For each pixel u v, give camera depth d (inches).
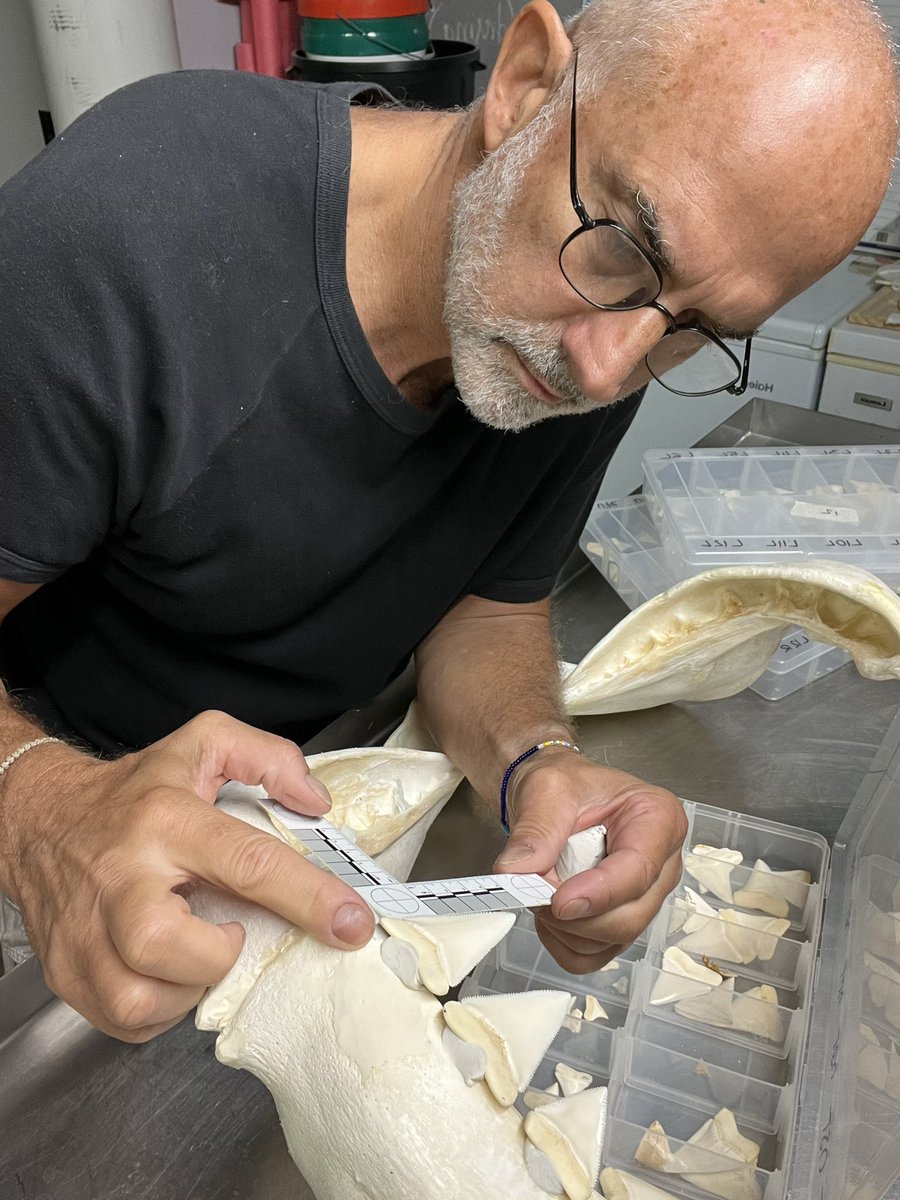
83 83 71.4
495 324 28.4
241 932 23.1
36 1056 27.2
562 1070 29.4
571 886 26.9
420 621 40.4
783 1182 26.2
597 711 40.9
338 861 24.6
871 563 46.6
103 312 29.2
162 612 38.3
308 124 31.5
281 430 32.6
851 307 74.4
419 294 31.6
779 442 62.3
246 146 30.6
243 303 30.7
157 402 30.6
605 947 29.9
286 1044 22.9
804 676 44.3
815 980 31.6
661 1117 28.6
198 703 41.9
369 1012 22.2
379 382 32.2
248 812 26.4
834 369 73.0
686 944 33.8
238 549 34.9
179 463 31.9
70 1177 25.0
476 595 42.8
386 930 23.1
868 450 56.5
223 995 23.7
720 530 48.7
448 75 67.5
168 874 22.8
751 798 38.5
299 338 31.6
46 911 24.3
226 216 30.1
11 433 30.1
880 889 29.8
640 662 39.5
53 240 28.8
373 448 33.7
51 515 32.0
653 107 23.8
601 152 24.8
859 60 23.8
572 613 48.2
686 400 70.6
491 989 32.0
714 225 24.2
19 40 81.8
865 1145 23.9
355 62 65.5
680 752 40.4
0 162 90.3
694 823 37.1
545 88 27.5
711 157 23.5
